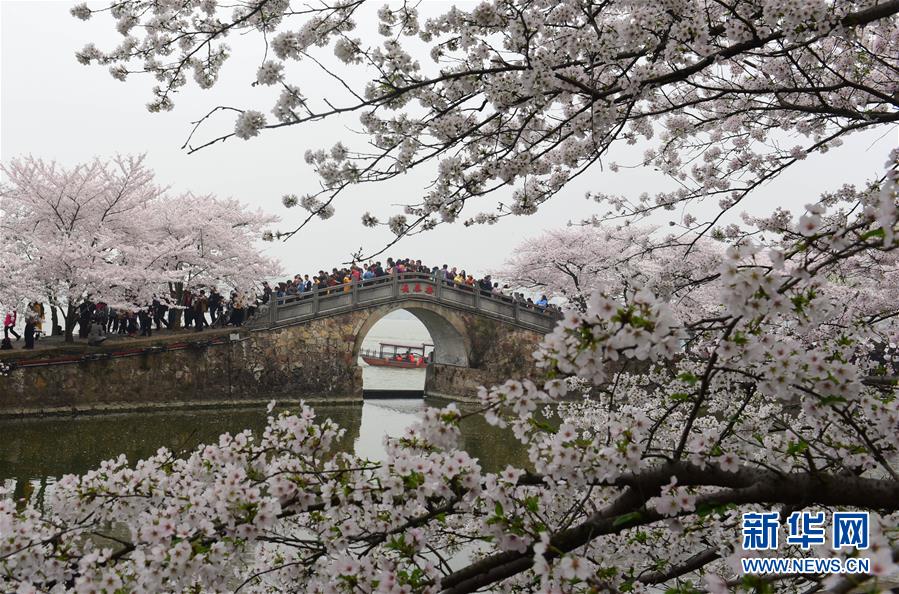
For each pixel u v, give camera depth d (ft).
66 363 97.60
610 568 12.91
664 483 12.61
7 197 102.89
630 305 10.33
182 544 12.50
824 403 11.39
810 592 11.05
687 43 17.31
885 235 9.70
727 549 15.40
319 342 121.80
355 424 101.09
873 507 11.86
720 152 32.48
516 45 16.48
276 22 18.66
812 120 25.03
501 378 136.46
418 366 205.36
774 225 31.68
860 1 20.74
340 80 15.31
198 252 118.42
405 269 134.51
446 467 12.47
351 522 13.55
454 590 13.25
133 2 21.94
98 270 98.27
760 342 11.77
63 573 13.84
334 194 17.12
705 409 25.46
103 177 105.50
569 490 12.51
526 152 17.69
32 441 78.59
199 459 14.79
